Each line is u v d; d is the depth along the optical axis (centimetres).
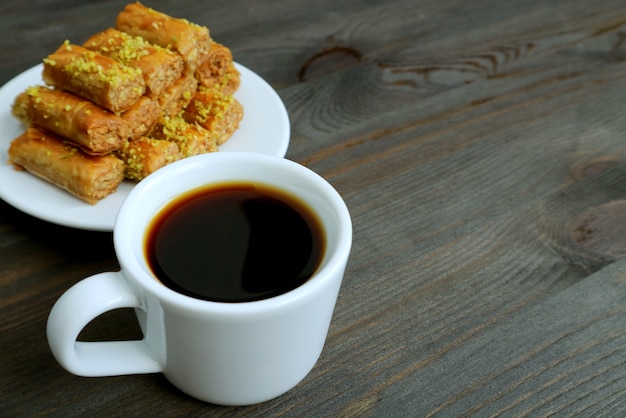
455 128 56
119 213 37
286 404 40
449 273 47
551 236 49
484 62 62
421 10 68
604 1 70
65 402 40
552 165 54
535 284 46
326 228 39
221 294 36
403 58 62
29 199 46
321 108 57
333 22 65
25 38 60
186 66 51
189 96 52
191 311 34
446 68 62
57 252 46
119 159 48
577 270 47
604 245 49
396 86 59
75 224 46
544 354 43
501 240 49
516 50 64
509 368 42
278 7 66
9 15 62
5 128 51
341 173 52
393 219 49
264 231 39
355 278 46
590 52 64
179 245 38
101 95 48
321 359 42
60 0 65
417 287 46
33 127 49
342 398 41
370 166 53
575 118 58
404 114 57
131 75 48
